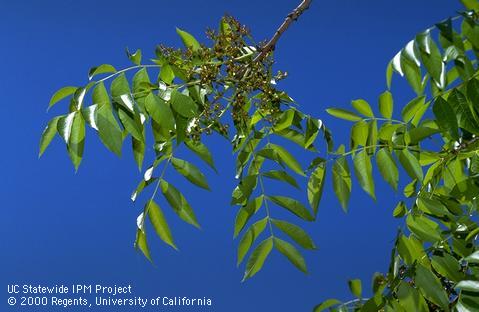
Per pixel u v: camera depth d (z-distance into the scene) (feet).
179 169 6.09
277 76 5.92
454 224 6.00
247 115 6.02
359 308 5.84
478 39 5.37
